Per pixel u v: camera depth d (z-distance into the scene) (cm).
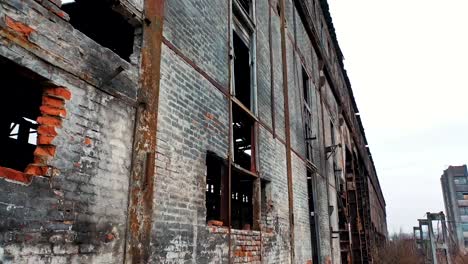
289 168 867
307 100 1247
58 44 299
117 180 345
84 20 522
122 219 344
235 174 648
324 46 1703
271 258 688
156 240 377
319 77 1457
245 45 756
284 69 959
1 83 388
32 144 545
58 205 283
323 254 1095
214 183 857
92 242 308
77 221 297
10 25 261
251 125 717
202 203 471
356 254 1747
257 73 762
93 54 335
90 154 319
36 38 280
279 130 852
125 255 339
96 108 332
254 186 682
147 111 390
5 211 242
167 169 411
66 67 304
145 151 379
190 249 433
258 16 821
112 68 355
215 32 587
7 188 246
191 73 493
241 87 930
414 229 4688
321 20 1723
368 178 2953
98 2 470
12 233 245
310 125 1200
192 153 466
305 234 930
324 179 1269
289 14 1115
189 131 467
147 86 396
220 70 586
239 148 922
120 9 384
